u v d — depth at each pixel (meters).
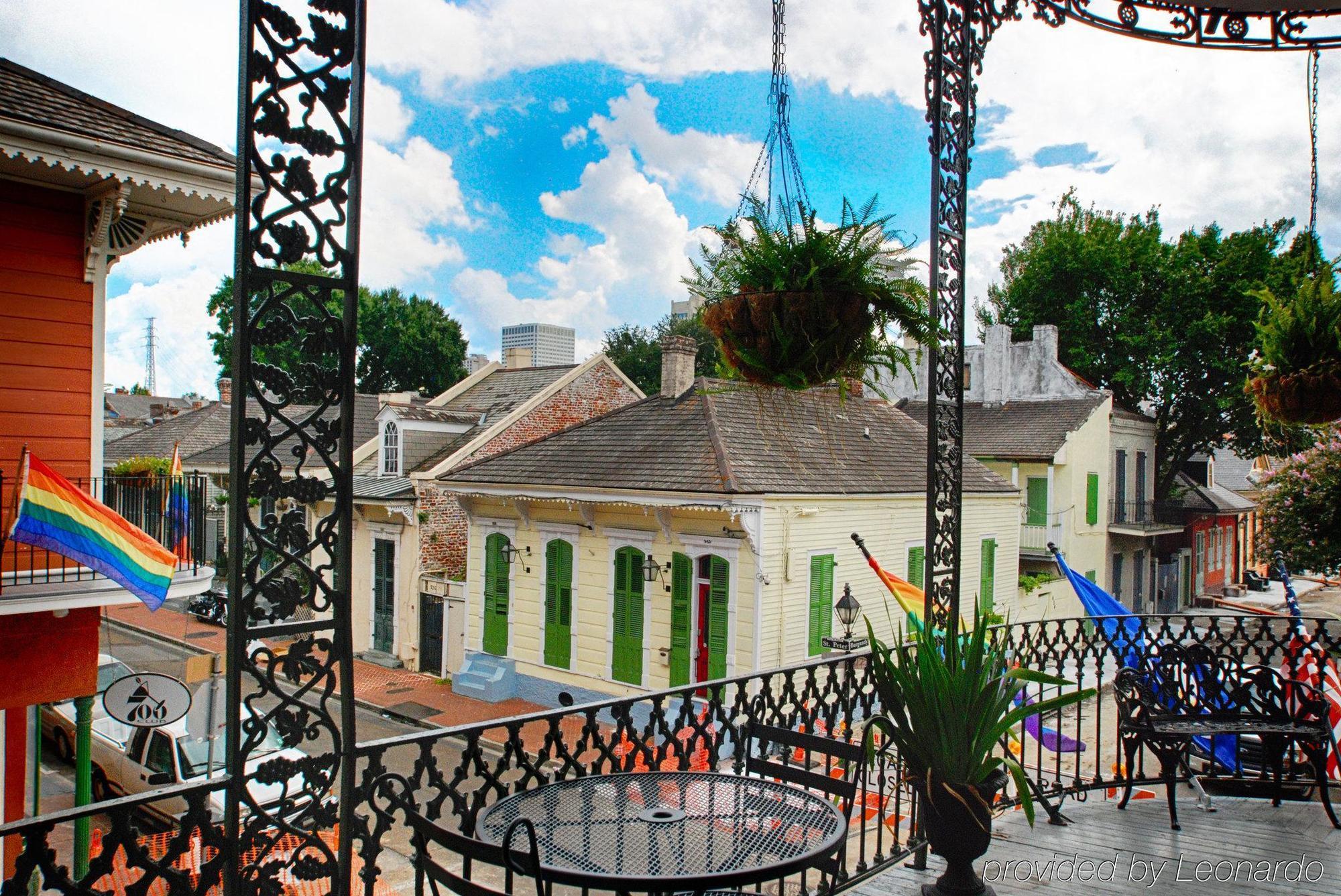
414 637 20.91
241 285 2.60
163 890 6.69
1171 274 28.17
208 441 32.94
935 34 4.98
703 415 17.50
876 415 21.09
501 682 18.33
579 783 3.18
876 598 17.53
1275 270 25.95
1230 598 33.59
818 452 17.70
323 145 2.77
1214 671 5.89
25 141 7.32
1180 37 5.97
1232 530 38.09
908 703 3.81
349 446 2.82
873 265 3.79
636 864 2.60
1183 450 31.03
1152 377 29.27
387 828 2.86
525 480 17.78
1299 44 5.85
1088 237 29.66
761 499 14.91
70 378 8.59
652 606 16.56
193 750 11.07
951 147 5.09
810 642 15.97
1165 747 5.21
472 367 38.88
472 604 19.30
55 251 8.52
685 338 19.30
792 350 3.80
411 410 22.50
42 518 7.19
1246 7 5.83
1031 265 31.28
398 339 44.78
